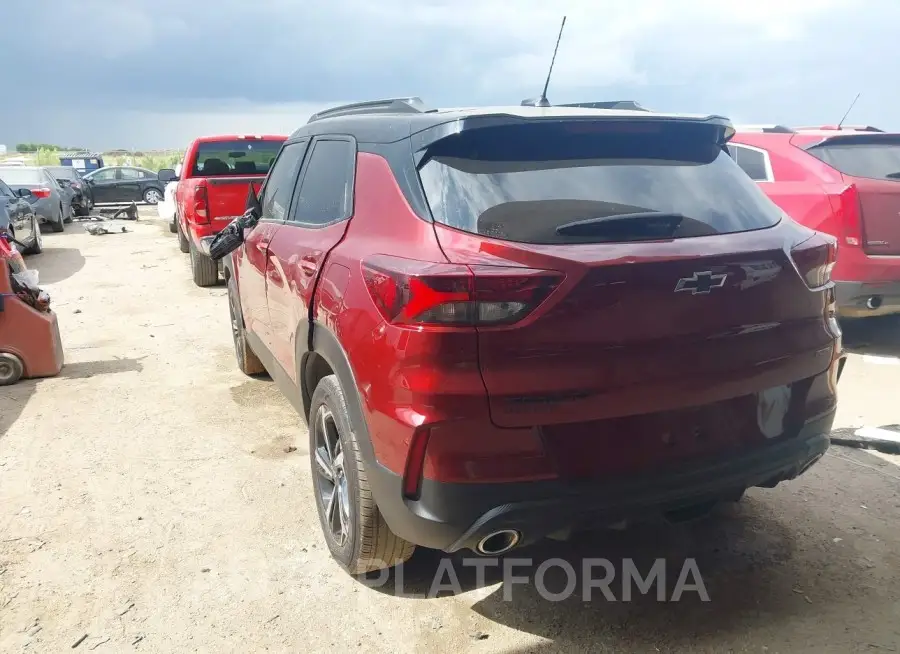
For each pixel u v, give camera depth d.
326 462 3.25
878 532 3.33
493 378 2.27
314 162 3.81
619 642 2.67
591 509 2.37
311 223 3.56
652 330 2.39
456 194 2.52
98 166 37.06
